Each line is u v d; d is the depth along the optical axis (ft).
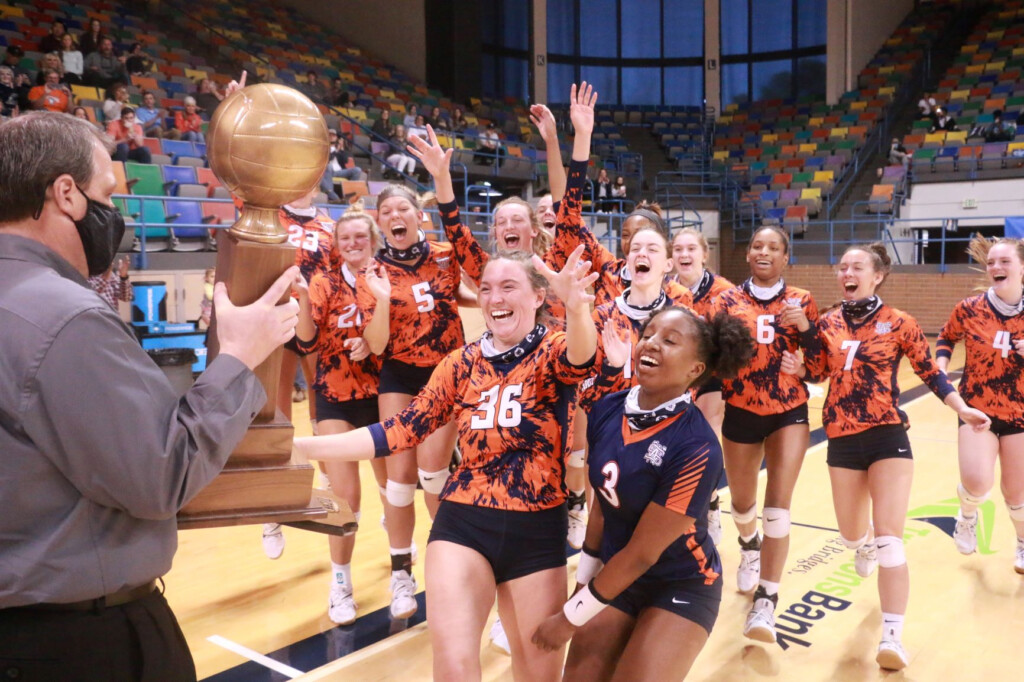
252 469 5.19
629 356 11.68
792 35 70.95
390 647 11.57
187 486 4.61
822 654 11.47
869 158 61.41
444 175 12.35
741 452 12.61
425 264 12.51
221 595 13.47
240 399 4.80
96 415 4.40
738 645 11.77
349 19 65.26
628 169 64.13
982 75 64.80
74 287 4.62
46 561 4.53
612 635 8.03
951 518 17.25
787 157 63.93
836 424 11.97
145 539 4.84
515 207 13.51
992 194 52.80
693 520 7.46
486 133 54.24
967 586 13.70
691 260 14.15
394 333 12.31
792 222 55.62
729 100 73.67
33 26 43.32
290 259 4.90
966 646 11.60
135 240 28.91
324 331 12.91
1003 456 13.94
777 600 11.91
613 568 7.34
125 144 32.17
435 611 7.41
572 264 7.39
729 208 59.88
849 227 55.31
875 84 68.03
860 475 11.92
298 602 13.19
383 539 16.25
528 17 69.77
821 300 53.21
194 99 41.93
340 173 41.16
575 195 12.69
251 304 4.94
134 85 41.70
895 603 10.88
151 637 5.13
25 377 4.39
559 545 7.98
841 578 14.11
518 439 7.87
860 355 11.79
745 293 12.82
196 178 33.50
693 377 8.10
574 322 7.48
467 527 7.80
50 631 4.70
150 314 28.32
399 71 63.46
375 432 8.06
